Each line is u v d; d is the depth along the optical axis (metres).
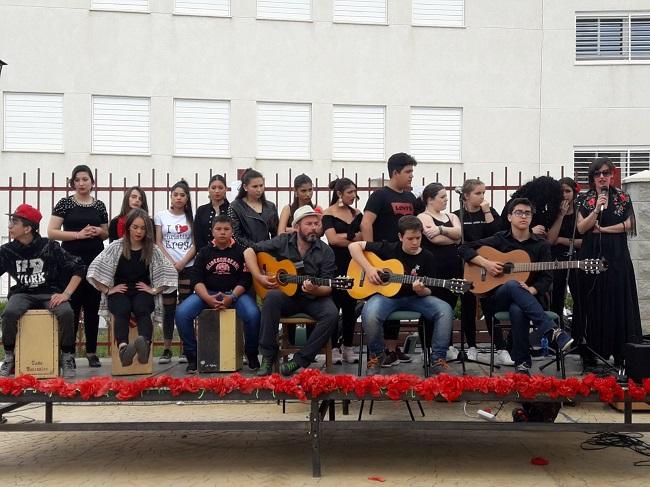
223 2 16.42
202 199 16.11
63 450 5.77
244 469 5.22
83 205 7.21
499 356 6.71
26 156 15.83
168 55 16.19
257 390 5.00
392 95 16.83
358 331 8.71
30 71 15.83
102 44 16.00
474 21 17.00
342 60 16.67
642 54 17.38
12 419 6.49
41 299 6.29
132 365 6.14
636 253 7.45
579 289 6.59
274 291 6.01
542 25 17.14
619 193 6.59
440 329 5.92
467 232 6.85
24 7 15.79
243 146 16.41
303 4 16.61
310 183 7.16
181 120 16.33
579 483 4.85
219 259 6.41
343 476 5.03
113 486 4.84
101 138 16.06
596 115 17.25
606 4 17.20
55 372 6.00
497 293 5.96
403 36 16.83
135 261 6.29
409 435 6.21
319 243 6.28
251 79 16.42
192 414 6.61
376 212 6.77
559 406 5.55
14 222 6.33
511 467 5.23
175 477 5.03
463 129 17.02
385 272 6.01
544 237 6.81
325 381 4.96
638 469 5.17
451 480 4.93
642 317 7.44
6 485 4.88
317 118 16.59
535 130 17.17
